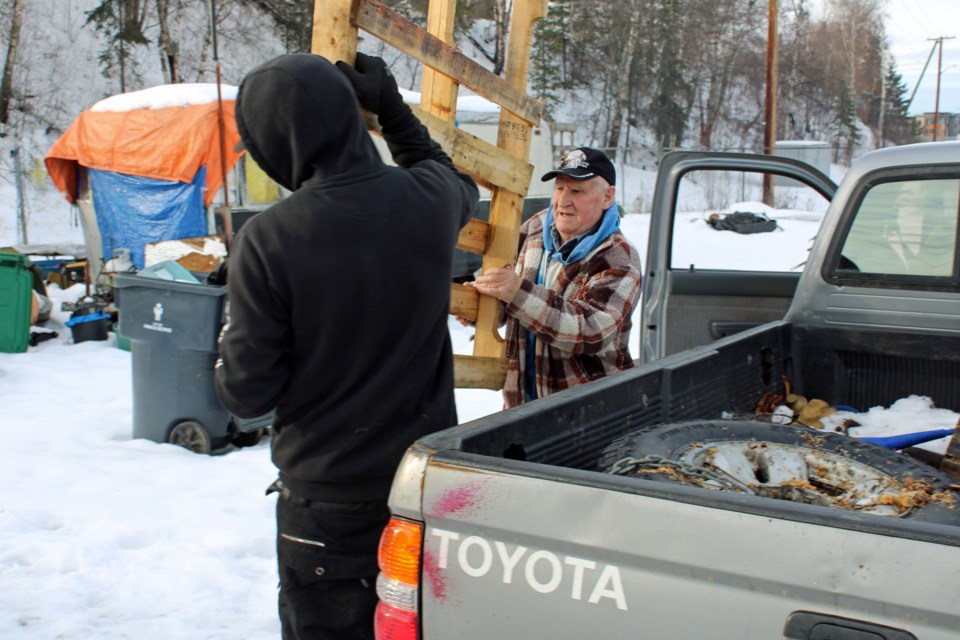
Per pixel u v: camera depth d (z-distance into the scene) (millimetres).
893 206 3207
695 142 49656
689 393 2598
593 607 1465
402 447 2061
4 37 31812
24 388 7242
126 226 10773
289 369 2012
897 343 3129
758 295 4320
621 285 2947
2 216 24781
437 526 1607
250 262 1913
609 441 2270
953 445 2518
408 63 39125
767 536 1346
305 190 1959
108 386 7391
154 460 5242
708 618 1383
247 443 5770
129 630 3324
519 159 3074
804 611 1324
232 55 35875
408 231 2029
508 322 3219
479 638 1568
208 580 3756
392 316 2018
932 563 1260
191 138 10289
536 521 1504
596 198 3006
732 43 53344
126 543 4102
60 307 10688
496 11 40969
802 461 2170
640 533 1424
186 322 5398
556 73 44562
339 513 2059
